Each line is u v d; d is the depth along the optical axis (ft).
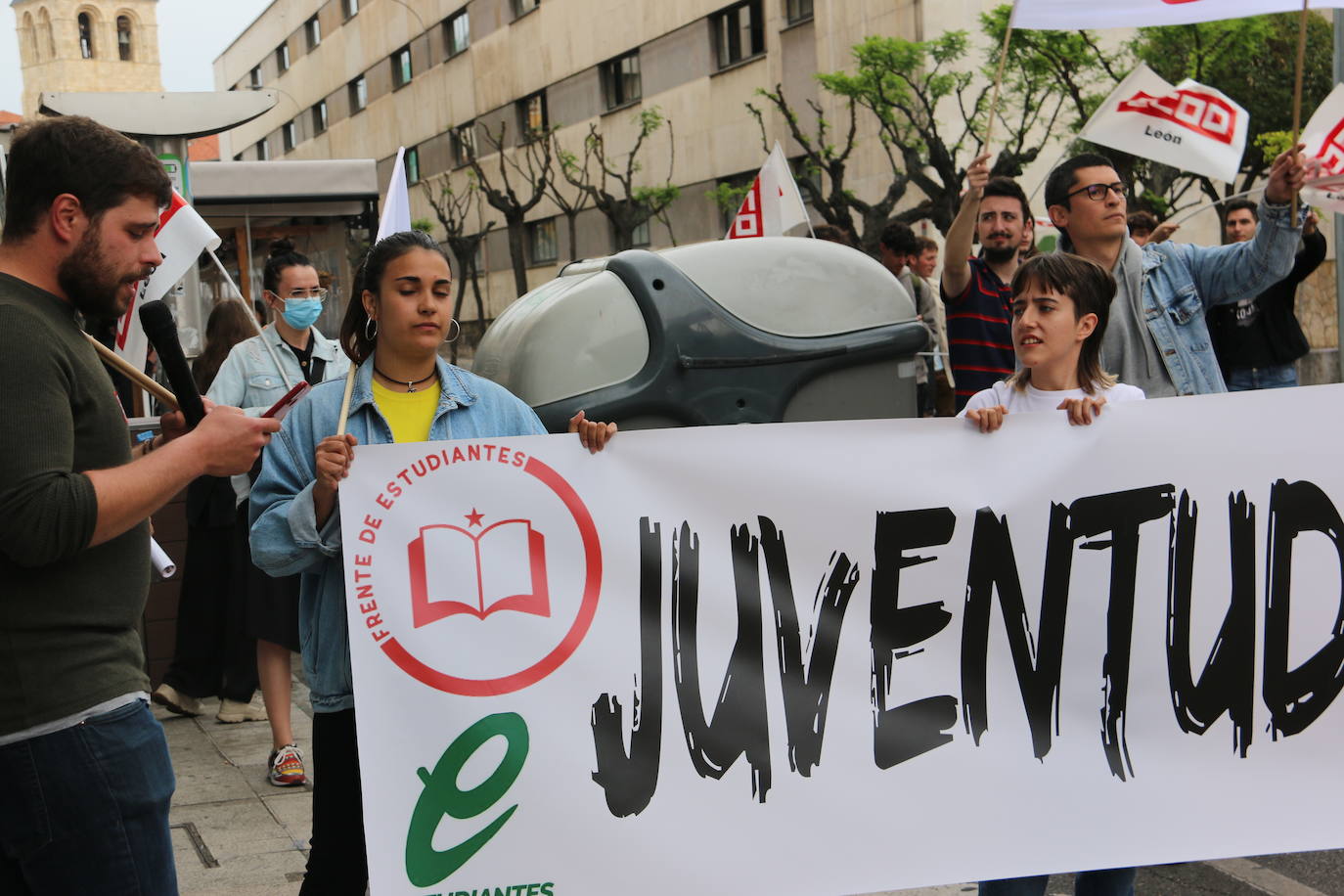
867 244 75.31
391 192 14.78
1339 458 11.52
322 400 10.59
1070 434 11.35
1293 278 23.52
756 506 10.85
